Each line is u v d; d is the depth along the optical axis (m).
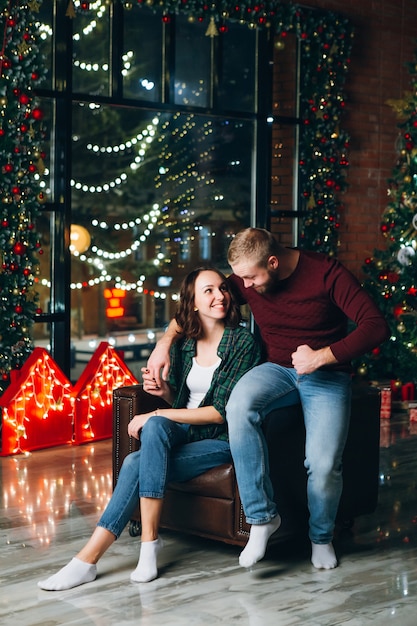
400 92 8.52
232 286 4.08
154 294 7.21
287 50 7.63
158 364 4.04
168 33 6.88
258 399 3.75
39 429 5.95
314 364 3.67
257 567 3.94
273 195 7.69
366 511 4.31
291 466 3.94
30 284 5.98
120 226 7.00
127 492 3.81
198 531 3.97
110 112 6.82
